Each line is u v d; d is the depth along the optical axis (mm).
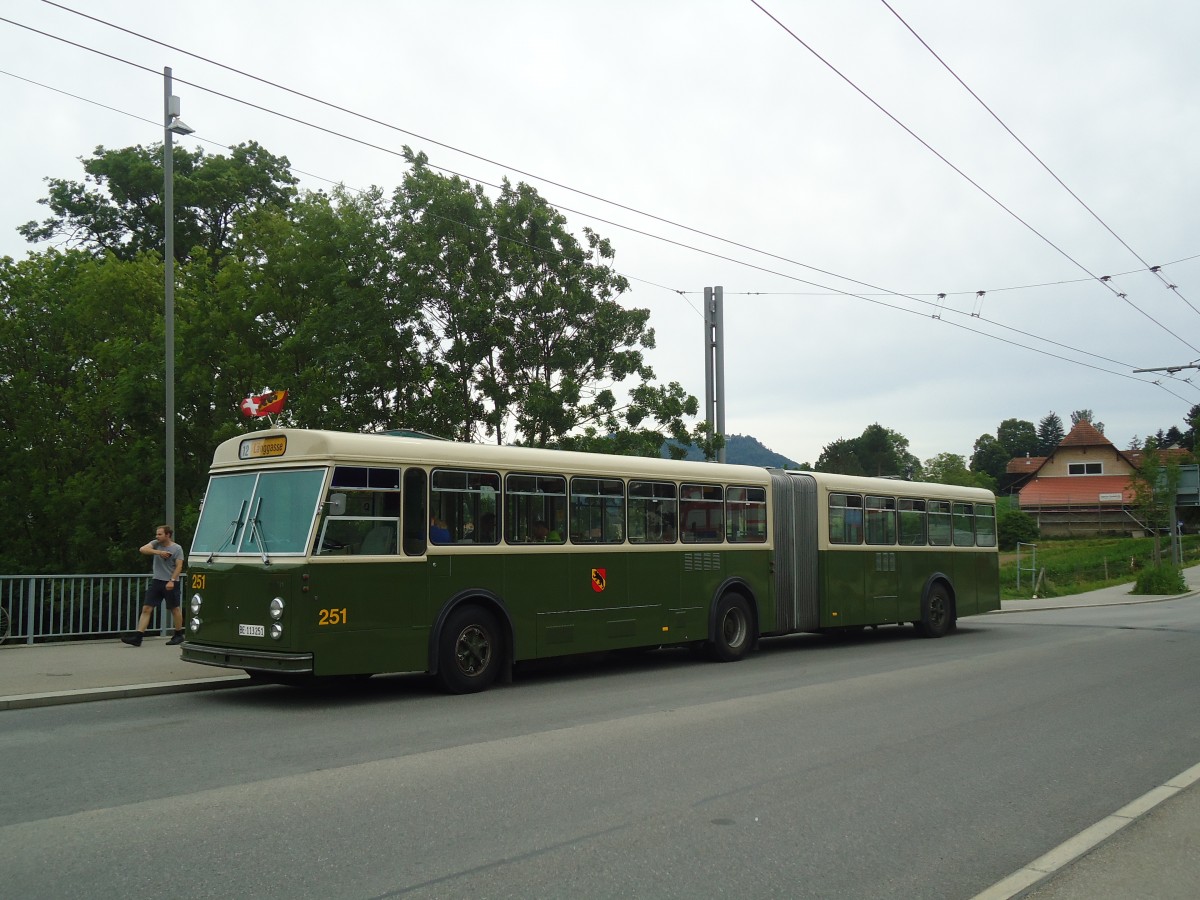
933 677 13781
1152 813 6805
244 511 11609
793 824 6473
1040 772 8055
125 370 26672
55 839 5980
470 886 5223
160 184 35531
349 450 11305
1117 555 58594
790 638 20484
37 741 9008
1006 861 5824
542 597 13117
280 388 24922
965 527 21812
